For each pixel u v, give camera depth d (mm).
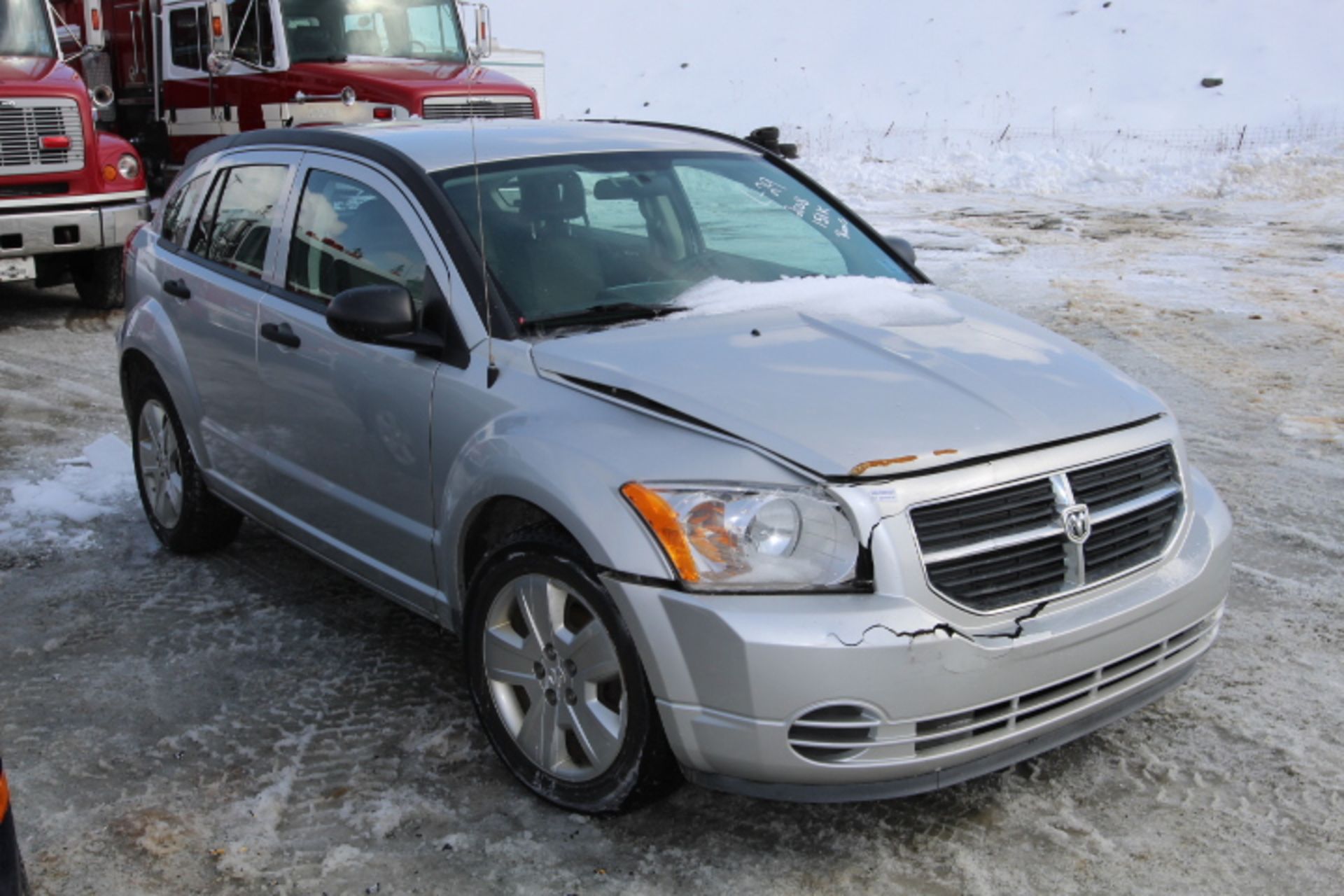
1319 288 11094
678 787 3184
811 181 4871
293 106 13023
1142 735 3719
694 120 38000
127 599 4812
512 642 3387
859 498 2879
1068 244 14086
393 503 3918
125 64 15086
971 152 22219
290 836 3270
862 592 2879
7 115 9797
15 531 5527
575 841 3238
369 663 4266
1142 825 3277
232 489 4805
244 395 4586
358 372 3939
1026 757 3084
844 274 4316
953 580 2938
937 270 12172
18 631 4520
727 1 47969
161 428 5277
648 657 2959
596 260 3920
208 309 4754
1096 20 39031
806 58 41438
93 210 10258
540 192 4047
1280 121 29328
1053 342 3818
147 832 3287
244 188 4820
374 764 3613
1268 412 7141
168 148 14664
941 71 37875
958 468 2986
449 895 3031
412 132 4414
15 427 7105
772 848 3203
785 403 3127
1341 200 18188
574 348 3461
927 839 3232
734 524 2906
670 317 3756
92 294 10875
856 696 2820
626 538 2971
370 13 13484
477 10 14258
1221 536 3453
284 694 4047
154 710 3945
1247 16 37375
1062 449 3135
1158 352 8578
